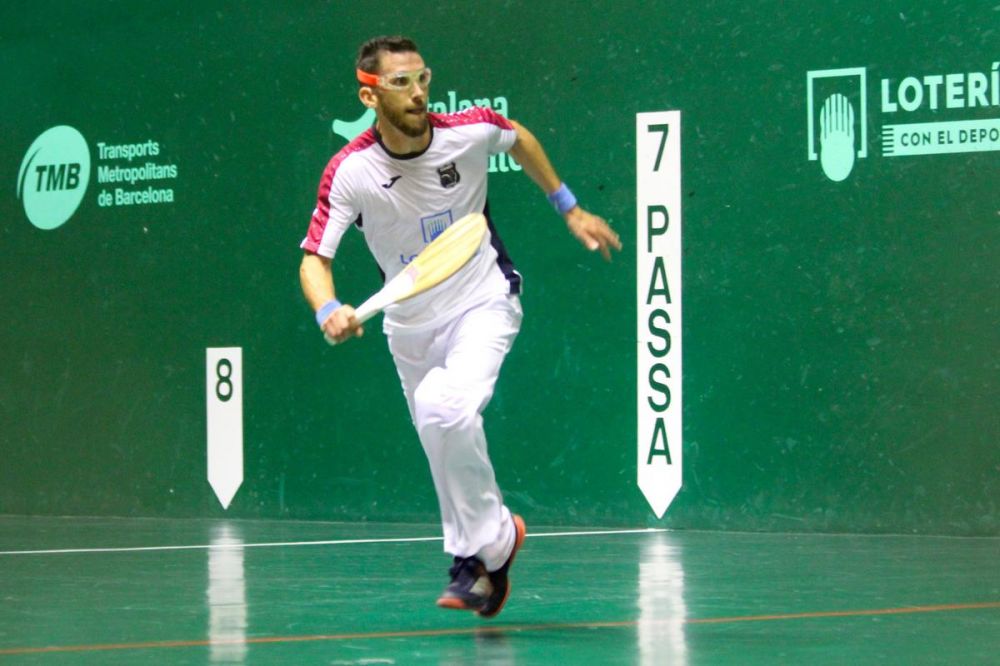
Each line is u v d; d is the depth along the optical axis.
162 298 17.30
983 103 13.28
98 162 17.69
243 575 11.12
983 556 11.81
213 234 16.97
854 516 13.78
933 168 13.48
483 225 8.39
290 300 16.53
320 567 11.66
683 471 14.53
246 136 16.77
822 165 13.95
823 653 7.30
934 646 7.50
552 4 15.15
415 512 15.84
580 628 8.28
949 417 13.41
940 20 13.47
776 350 14.13
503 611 9.01
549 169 9.04
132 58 17.44
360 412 16.12
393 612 9.05
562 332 15.12
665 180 14.63
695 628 8.20
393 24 15.94
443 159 8.53
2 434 18.28
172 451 17.22
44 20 17.95
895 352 13.62
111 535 14.85
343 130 16.23
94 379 17.72
